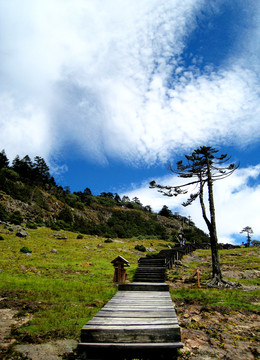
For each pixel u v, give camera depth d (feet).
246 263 66.80
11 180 230.48
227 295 34.30
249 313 24.81
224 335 18.69
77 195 354.54
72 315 22.61
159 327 15.39
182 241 126.21
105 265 67.31
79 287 38.04
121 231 236.22
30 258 68.49
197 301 30.30
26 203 200.13
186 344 16.96
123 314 19.20
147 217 370.12
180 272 59.72
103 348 14.28
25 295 30.81
